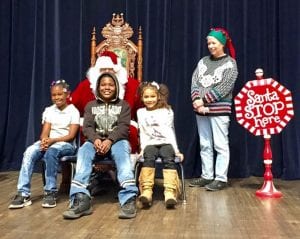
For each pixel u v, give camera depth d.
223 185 3.15
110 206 2.61
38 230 2.09
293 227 2.16
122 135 2.63
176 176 2.65
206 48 3.60
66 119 2.90
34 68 3.69
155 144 2.77
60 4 3.66
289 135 3.51
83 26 3.67
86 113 2.76
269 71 3.58
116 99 2.78
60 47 3.68
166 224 2.21
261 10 3.57
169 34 3.58
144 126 2.84
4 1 3.78
